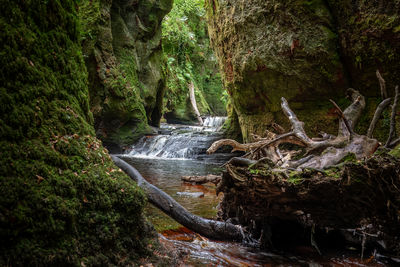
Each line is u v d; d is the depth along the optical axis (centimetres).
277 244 267
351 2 569
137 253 166
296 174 231
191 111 2209
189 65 2344
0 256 100
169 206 264
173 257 193
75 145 159
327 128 699
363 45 566
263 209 252
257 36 722
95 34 1080
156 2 1454
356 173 208
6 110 125
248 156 353
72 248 125
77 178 142
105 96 1141
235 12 771
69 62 181
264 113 861
